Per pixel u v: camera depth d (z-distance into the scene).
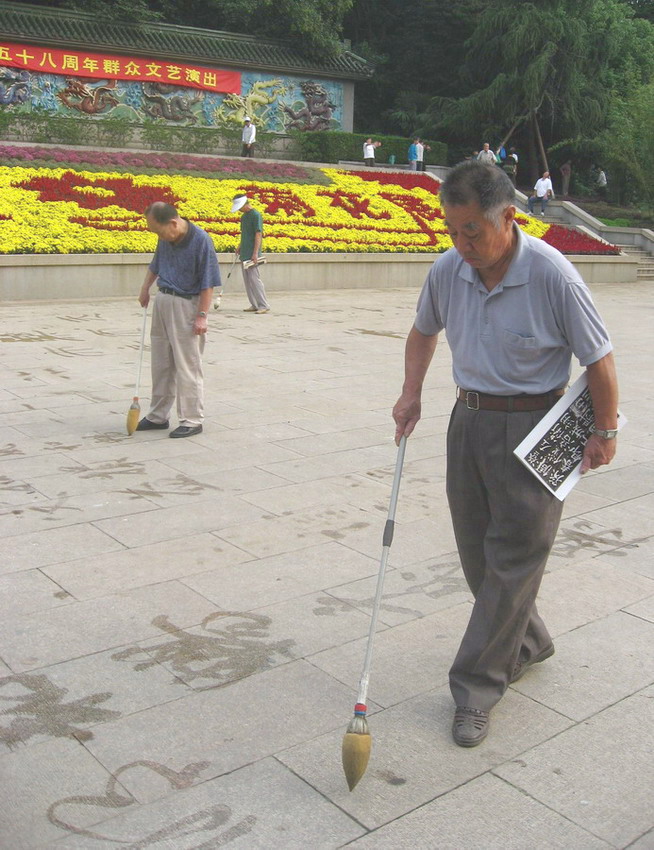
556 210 26.66
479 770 2.67
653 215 29.20
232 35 28.05
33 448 5.79
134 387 7.64
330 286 17.11
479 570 3.07
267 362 9.12
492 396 2.78
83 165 18.30
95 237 14.55
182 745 2.74
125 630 3.45
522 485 2.76
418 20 36.97
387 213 20.86
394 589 3.90
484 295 2.72
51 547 4.23
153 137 23.38
